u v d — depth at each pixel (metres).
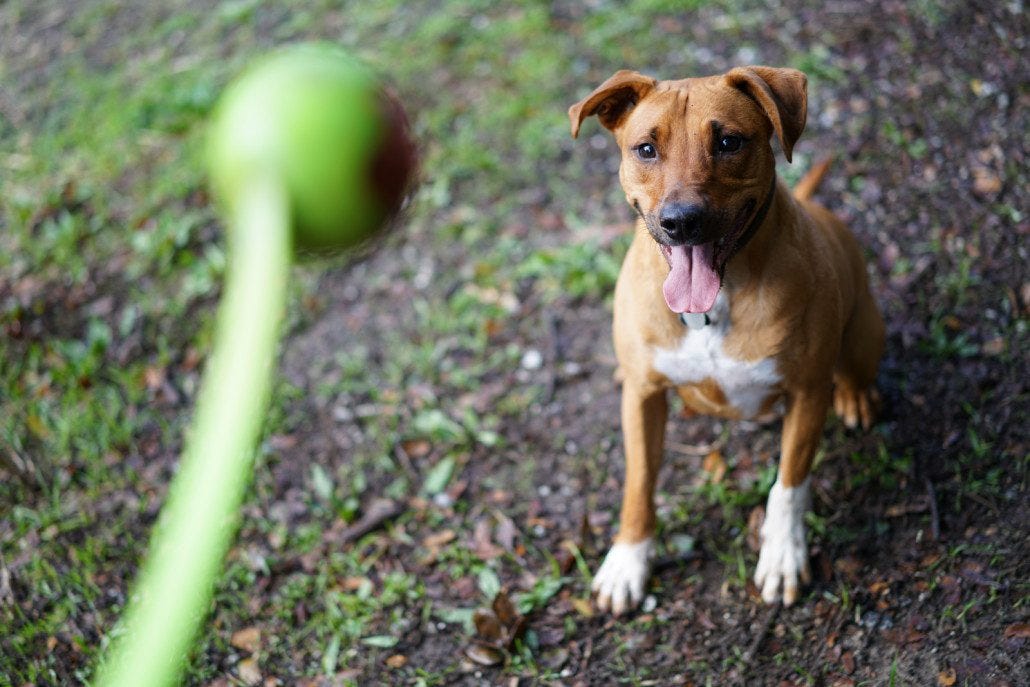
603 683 1.46
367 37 2.70
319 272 2.08
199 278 2.08
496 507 1.69
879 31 2.23
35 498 1.74
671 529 1.62
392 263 2.08
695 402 1.49
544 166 2.22
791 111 1.29
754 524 1.59
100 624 1.56
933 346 1.72
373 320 2.00
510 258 2.05
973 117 1.99
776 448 1.68
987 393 1.65
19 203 2.28
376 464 1.77
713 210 1.25
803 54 2.24
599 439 1.76
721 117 1.26
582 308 1.95
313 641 1.55
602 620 1.53
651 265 1.38
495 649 1.50
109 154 2.42
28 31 3.02
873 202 1.94
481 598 1.57
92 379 1.93
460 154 2.28
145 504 1.72
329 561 1.64
